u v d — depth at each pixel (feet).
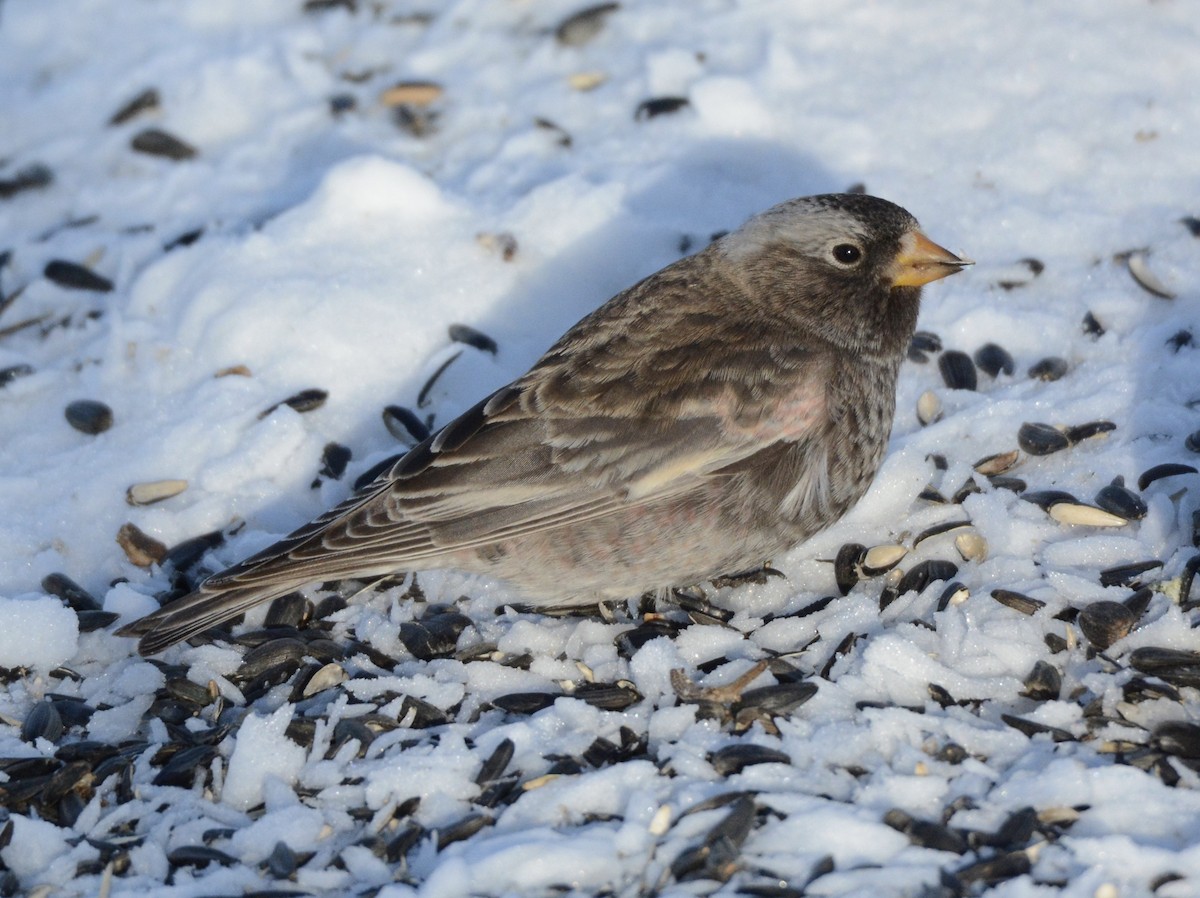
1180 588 32.60
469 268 42.63
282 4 53.47
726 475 32.58
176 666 33.68
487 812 29.14
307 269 42.52
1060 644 31.96
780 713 30.89
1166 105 44.27
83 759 31.30
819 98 46.09
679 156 45.24
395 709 32.01
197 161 48.57
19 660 33.81
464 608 35.37
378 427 39.99
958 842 27.30
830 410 33.45
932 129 44.98
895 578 34.60
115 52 53.16
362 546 32.37
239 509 37.78
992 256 41.88
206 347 41.32
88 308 43.75
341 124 48.60
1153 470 35.29
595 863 27.48
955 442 37.60
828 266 34.19
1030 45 46.19
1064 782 28.02
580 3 50.70
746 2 48.93
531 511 32.48
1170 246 41.01
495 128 47.65
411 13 52.26
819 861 27.32
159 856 28.86
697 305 34.32
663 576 33.42
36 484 38.40
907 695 31.09
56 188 48.49
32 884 28.63
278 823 29.14
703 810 28.30
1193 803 27.68
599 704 31.81
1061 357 39.40
